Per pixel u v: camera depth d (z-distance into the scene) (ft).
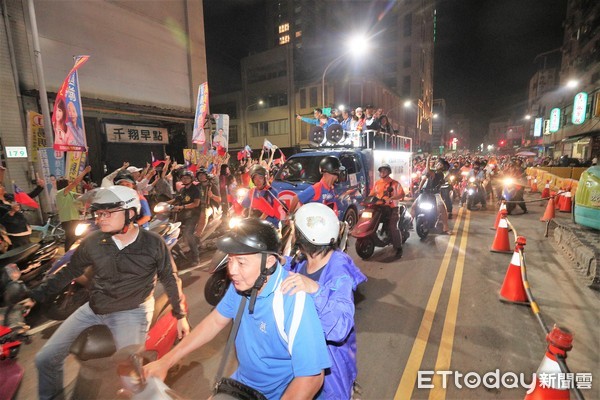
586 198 21.33
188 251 24.13
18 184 33.04
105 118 47.50
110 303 7.61
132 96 48.62
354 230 20.58
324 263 6.96
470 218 36.09
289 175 26.91
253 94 155.12
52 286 7.72
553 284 17.03
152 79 51.83
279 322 4.51
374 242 20.97
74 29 40.37
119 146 50.14
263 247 4.56
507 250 23.02
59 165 29.66
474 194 41.39
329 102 133.59
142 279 7.77
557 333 7.37
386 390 9.48
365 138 32.22
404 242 25.05
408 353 11.26
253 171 16.52
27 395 9.18
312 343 4.43
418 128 205.57
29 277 12.73
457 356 11.07
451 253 23.02
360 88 130.31
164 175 30.32
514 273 15.15
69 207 20.86
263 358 4.75
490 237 27.58
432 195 26.63
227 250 4.50
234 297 5.49
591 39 98.94
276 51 145.38
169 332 8.87
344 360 5.85
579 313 13.91
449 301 15.29
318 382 4.40
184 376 10.09
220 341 12.03
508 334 12.37
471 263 20.83
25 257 12.46
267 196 16.97
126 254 7.52
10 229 16.93
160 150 56.90
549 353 7.47
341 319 5.56
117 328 7.71
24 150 33.53
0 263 11.68
